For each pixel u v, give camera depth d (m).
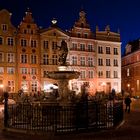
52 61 63.66
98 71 70.31
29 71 61.06
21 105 18.77
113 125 17.75
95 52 70.12
